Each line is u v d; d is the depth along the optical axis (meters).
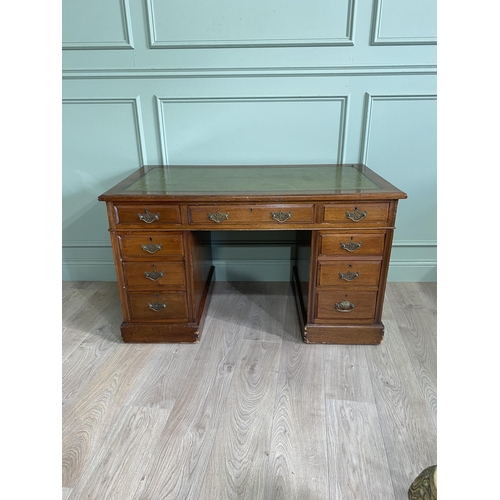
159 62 1.96
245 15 1.87
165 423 1.35
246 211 1.57
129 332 1.78
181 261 1.66
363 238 1.60
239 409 1.41
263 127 2.06
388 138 2.06
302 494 1.11
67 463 1.21
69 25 1.91
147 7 1.85
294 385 1.52
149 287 1.71
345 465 1.20
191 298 1.73
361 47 1.90
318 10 1.85
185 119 2.06
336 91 1.98
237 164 2.14
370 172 1.91
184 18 1.88
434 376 1.57
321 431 1.31
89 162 2.17
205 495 1.11
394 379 1.55
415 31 1.86
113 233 1.61
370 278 1.66
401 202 2.18
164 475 1.17
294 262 2.33
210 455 1.23
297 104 2.02
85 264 2.40
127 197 1.53
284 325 1.94
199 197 1.53
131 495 1.12
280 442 1.27
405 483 1.14
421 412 1.39
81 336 1.86
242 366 1.64
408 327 1.90
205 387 1.52
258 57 1.94
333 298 1.71
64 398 1.47
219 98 2.01
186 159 2.15
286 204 1.56
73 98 2.03
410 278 2.35
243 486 1.14
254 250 2.33
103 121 2.08
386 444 1.26
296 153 2.11
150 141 2.11
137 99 2.02
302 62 1.94
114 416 1.39
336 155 2.11
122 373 1.60
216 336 1.85
